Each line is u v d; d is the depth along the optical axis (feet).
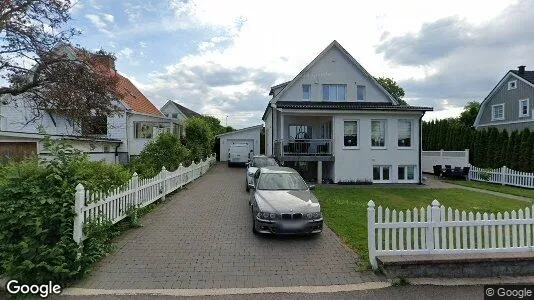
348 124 63.36
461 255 18.60
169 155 55.57
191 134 90.63
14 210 16.93
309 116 70.59
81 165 21.54
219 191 48.91
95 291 15.89
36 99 44.93
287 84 80.53
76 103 43.70
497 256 18.26
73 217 17.78
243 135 128.36
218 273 18.22
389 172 63.82
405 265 17.66
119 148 76.07
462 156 73.36
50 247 17.08
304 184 30.81
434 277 17.76
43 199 17.20
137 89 103.30
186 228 27.55
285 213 24.39
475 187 59.36
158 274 17.98
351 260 20.38
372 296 15.72
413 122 63.87
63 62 43.86
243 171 85.76
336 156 62.49
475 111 165.07
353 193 49.93
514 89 109.09
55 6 42.29
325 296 15.67
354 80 79.41
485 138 82.33
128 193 27.84
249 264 19.61
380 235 18.85
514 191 54.08
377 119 63.21
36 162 19.36
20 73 43.52
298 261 20.18
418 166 63.72
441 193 51.29
